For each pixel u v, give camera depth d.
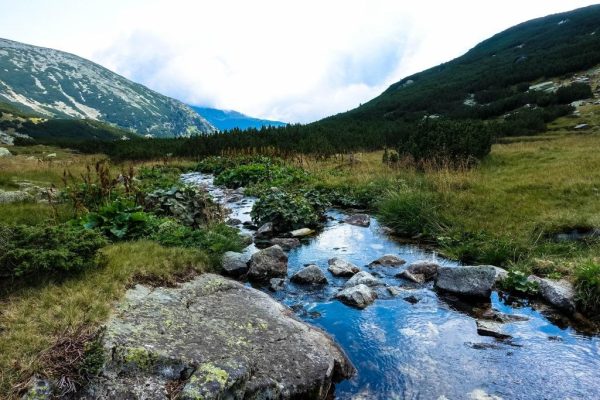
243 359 4.90
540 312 7.19
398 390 5.18
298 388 4.85
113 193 13.40
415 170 20.09
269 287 8.42
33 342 4.60
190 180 27.28
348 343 6.26
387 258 9.98
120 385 4.26
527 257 9.27
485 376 5.40
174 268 7.50
